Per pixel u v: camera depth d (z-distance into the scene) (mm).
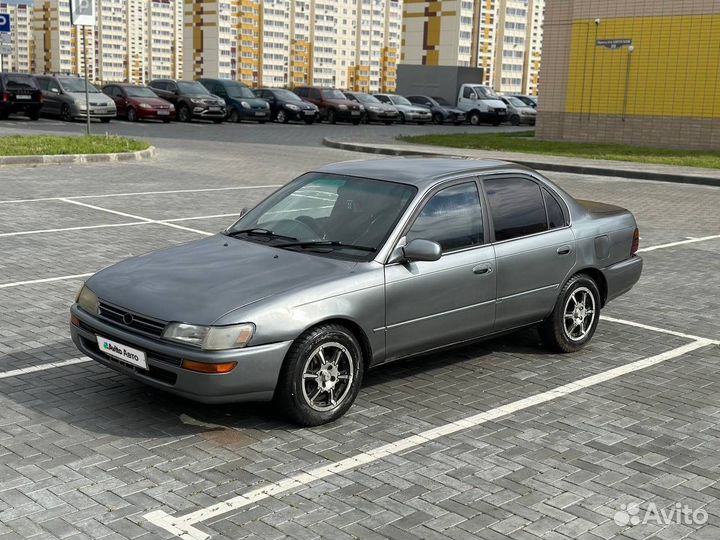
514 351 6613
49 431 4820
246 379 4621
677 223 13172
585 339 6652
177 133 29109
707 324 7551
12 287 7996
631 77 28812
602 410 5398
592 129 29922
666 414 5363
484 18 128875
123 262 5629
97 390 5484
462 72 48219
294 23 173750
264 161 20375
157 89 36688
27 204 12672
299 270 5098
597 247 6609
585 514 4016
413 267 5336
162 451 4586
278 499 4078
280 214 5852
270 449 4652
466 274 5621
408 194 5609
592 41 29469
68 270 8719
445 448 4738
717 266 10031
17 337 6547
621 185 18062
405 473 4406
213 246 5625
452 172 5898
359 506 4031
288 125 37750
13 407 5168
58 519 3838
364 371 5254
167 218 11922
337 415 5027
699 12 27047
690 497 4223
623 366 6312
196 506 3988
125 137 24625
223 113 36031
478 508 4047
